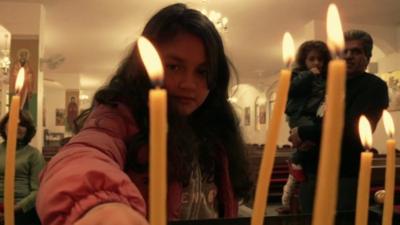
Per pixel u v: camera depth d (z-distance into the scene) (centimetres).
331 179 19
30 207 258
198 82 84
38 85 477
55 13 529
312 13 527
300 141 186
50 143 985
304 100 212
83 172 39
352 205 163
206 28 82
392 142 39
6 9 482
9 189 36
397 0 478
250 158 114
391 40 582
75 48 743
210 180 96
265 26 589
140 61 78
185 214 86
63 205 36
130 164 72
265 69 983
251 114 1188
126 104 75
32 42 480
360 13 522
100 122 69
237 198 104
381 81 178
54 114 1282
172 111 80
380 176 216
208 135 98
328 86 19
